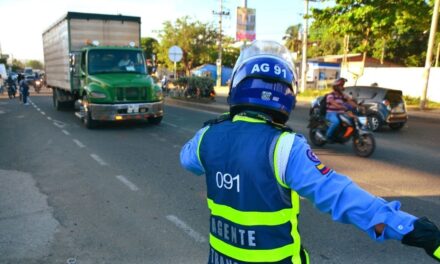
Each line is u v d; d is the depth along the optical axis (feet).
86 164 24.30
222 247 5.02
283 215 4.69
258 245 4.70
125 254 12.48
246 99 5.19
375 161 25.94
